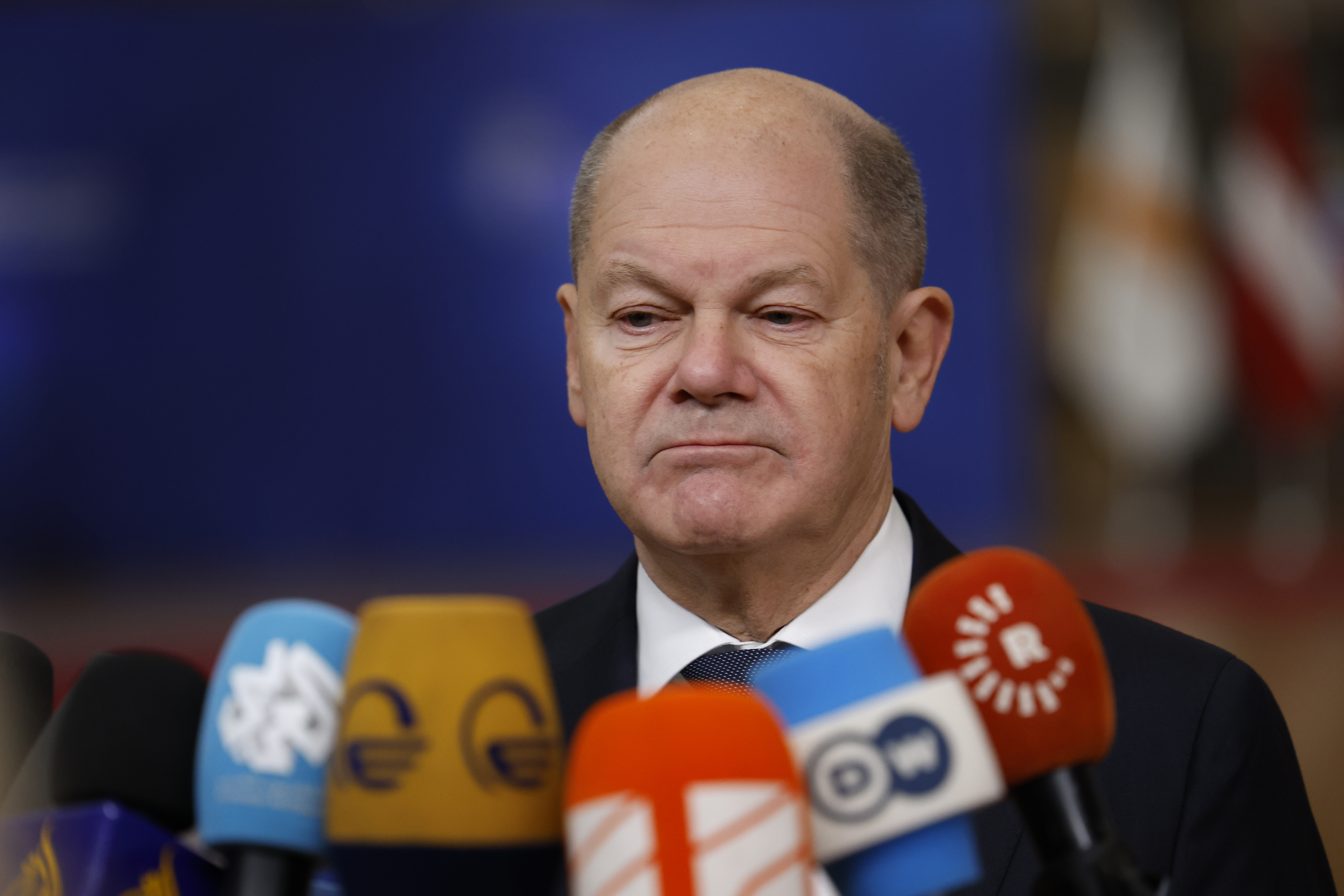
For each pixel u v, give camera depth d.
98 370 44.72
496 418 44.84
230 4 44.84
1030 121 46.66
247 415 44.84
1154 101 45.12
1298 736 18.41
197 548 44.94
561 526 44.91
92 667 3.15
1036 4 46.34
